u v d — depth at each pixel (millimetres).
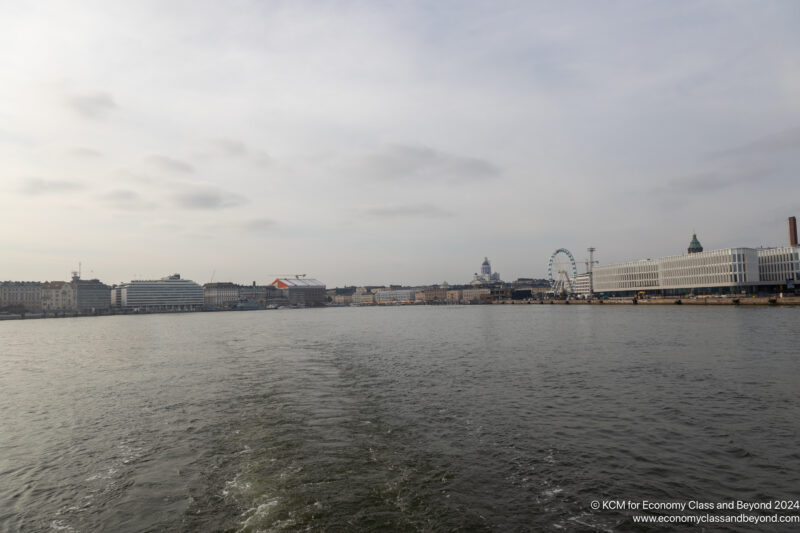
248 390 41188
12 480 22469
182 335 117688
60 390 44438
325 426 29469
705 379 40625
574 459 23172
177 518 18125
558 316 164375
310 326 149000
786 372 42594
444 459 23375
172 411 34500
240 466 23094
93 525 17906
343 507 18531
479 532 16656
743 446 24500
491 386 40500
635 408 32094
